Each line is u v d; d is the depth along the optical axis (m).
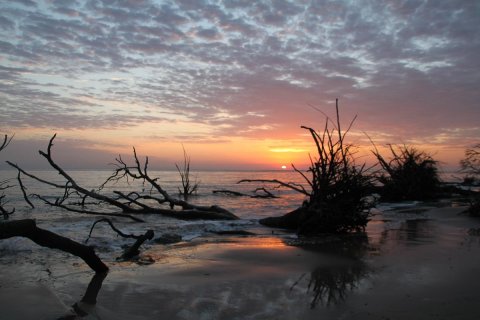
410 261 7.61
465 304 4.99
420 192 25.08
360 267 7.33
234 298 5.47
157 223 15.41
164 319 4.70
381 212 18.12
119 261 8.08
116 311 4.98
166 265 7.64
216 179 88.75
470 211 15.89
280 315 4.77
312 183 12.88
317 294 5.61
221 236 12.19
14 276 6.76
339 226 12.48
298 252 9.00
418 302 5.11
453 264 7.27
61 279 6.56
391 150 25.48
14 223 6.27
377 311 4.80
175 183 64.12
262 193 40.78
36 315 4.84
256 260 8.10
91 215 18.11
